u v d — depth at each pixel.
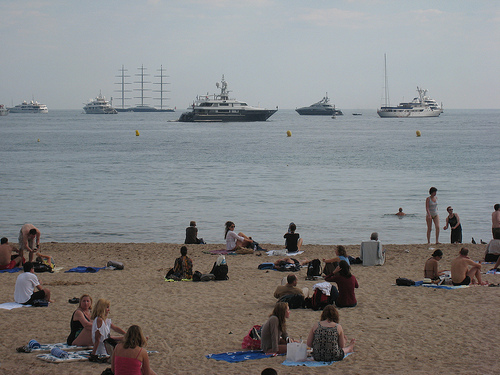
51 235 36.97
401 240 35.62
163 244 30.55
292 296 17.30
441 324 15.30
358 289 19.48
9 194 54.59
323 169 76.94
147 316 16.52
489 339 13.94
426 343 13.81
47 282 20.84
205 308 17.39
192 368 12.43
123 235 37.00
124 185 61.28
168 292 19.41
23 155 99.44
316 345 12.77
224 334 14.84
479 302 17.34
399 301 17.78
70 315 16.59
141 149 114.81
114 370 11.05
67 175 70.31
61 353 13.03
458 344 13.66
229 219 42.38
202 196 53.38
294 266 22.89
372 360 12.74
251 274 22.36
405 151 107.12
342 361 12.72
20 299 17.58
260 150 112.12
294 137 159.88
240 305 17.70
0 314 16.58
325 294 16.84
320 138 154.25
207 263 24.98
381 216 43.38
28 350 13.48
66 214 44.12
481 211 44.97
